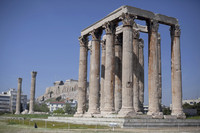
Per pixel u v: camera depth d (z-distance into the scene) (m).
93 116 46.34
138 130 31.92
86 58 55.00
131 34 41.56
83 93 53.03
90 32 51.81
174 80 45.91
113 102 44.41
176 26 47.34
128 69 40.16
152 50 43.50
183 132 29.94
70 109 176.25
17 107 125.38
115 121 37.19
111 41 46.19
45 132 29.83
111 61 45.47
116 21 46.09
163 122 39.28
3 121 57.12
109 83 44.62
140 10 43.44
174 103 45.03
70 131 30.80
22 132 30.12
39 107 195.75
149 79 42.97
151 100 41.94
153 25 44.28
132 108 39.28
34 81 118.75
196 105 116.62
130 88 39.75
